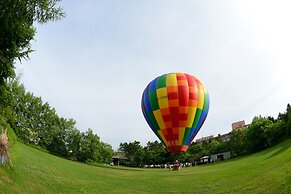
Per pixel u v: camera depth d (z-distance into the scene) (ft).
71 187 73.46
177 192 79.36
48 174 80.48
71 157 240.94
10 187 52.37
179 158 302.66
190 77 143.84
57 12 47.52
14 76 52.85
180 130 135.13
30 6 45.91
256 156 177.17
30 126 222.07
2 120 69.46
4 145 60.70
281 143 207.92
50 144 234.58
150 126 146.30
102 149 268.41
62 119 242.78
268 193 60.39
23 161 83.05
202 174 114.52
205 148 341.21
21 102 216.95
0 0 43.52
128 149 380.99
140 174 128.16
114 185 88.89
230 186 77.41
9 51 50.34
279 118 253.85
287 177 66.59
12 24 46.57
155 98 138.41
